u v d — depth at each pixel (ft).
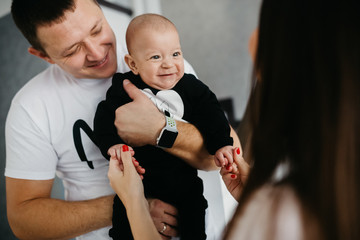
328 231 1.40
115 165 3.04
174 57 3.45
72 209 3.71
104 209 3.69
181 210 3.50
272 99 1.57
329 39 1.39
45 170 3.89
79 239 4.19
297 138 1.49
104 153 3.51
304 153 1.46
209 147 3.68
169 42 3.38
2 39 7.79
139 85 3.70
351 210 1.38
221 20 12.36
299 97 1.48
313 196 1.43
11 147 3.85
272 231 1.47
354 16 1.35
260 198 1.57
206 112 3.70
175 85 3.69
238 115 12.58
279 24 1.52
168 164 3.57
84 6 3.35
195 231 3.47
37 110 3.81
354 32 1.35
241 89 12.51
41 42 3.46
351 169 1.37
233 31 12.25
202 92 3.78
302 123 1.46
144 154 3.60
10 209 3.88
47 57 3.79
